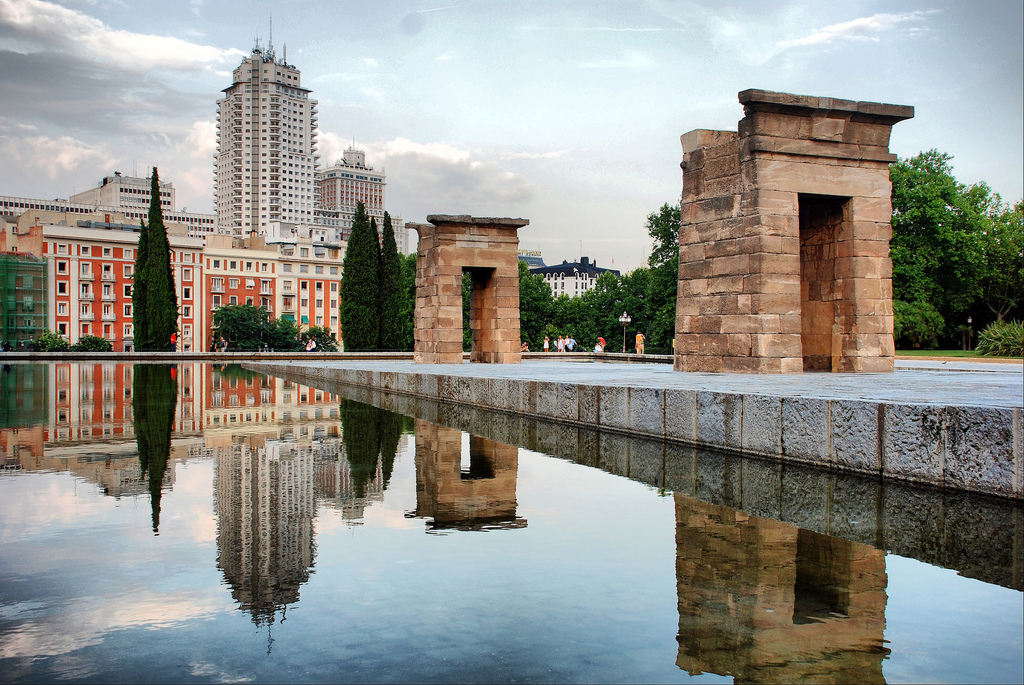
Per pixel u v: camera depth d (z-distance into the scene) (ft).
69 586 17.88
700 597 17.39
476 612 16.34
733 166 71.26
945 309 212.64
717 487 30.60
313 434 46.47
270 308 400.47
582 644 14.64
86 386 91.61
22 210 603.26
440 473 33.42
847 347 73.15
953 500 27.94
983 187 227.81
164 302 241.96
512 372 79.10
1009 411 26.99
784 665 13.78
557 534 22.98
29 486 29.66
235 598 17.16
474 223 114.52
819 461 34.73
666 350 219.00
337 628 15.37
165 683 12.92
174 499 27.43
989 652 14.44
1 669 13.43
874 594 17.87
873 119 71.97
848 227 72.79
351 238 252.42
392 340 256.11
